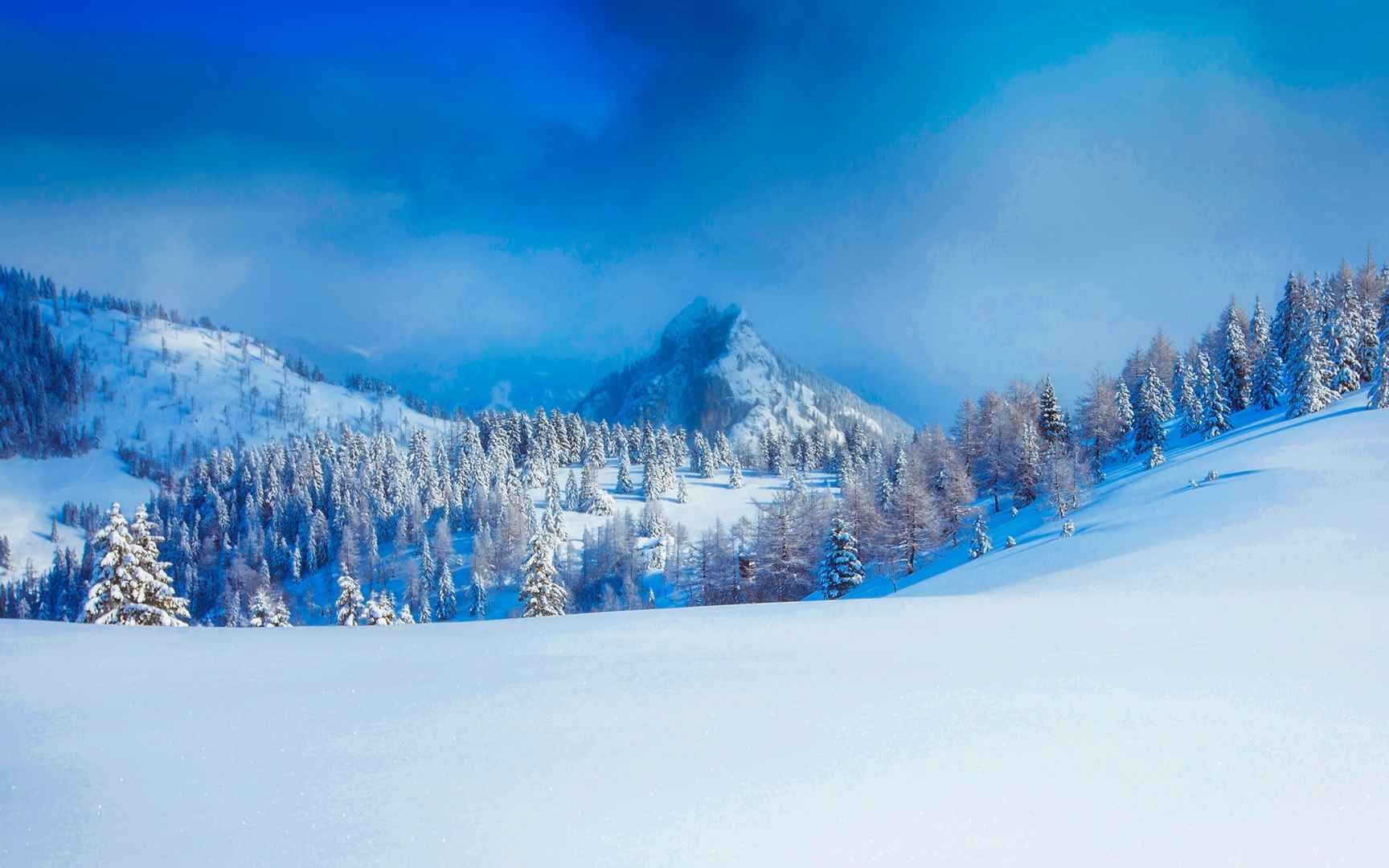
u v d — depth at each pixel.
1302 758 5.25
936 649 9.32
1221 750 5.42
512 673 8.54
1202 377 78.38
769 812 4.56
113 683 8.17
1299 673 7.59
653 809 4.63
